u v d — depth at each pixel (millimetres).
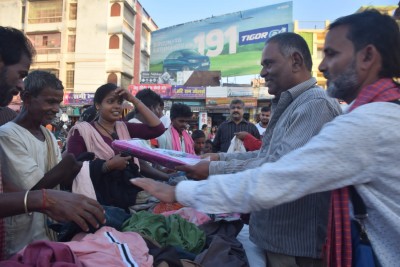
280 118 1594
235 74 22016
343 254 1018
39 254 1043
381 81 1045
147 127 2631
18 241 1578
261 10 21156
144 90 3564
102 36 23453
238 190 979
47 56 23875
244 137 3465
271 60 1615
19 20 24484
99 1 23500
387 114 955
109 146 2271
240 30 21875
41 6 24109
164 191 1089
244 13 21750
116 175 1955
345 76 1093
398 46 1071
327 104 1408
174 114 3994
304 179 938
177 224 1740
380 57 1064
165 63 24328
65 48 23812
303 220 1424
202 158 1855
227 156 1881
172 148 3785
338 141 936
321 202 1400
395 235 970
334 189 990
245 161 1449
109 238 1299
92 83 23516
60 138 9164
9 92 1256
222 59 22484
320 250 1392
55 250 1046
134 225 1643
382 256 982
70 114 20266
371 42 1056
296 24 20234
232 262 1554
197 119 18719
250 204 961
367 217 1011
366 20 1072
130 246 1300
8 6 24547
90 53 23500
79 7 23641
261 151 1728
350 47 1082
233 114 5531
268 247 1500
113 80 23531
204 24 23078
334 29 1128
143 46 29266
